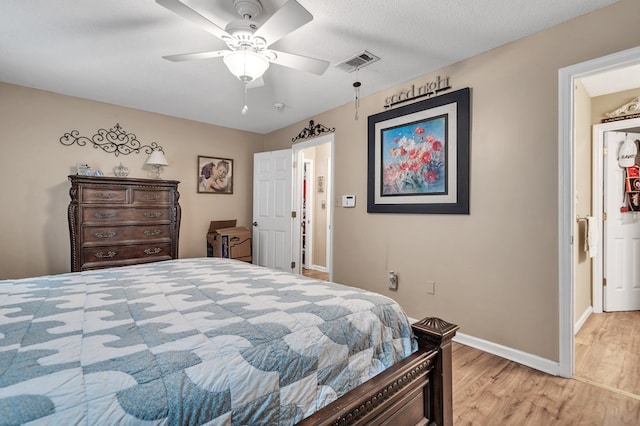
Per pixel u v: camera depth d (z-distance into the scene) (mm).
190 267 2199
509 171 2385
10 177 3182
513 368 2242
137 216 3447
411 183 3008
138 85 3193
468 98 2596
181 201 4328
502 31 2232
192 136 4414
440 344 1360
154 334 992
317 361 1042
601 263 3551
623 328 3039
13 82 3143
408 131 3029
